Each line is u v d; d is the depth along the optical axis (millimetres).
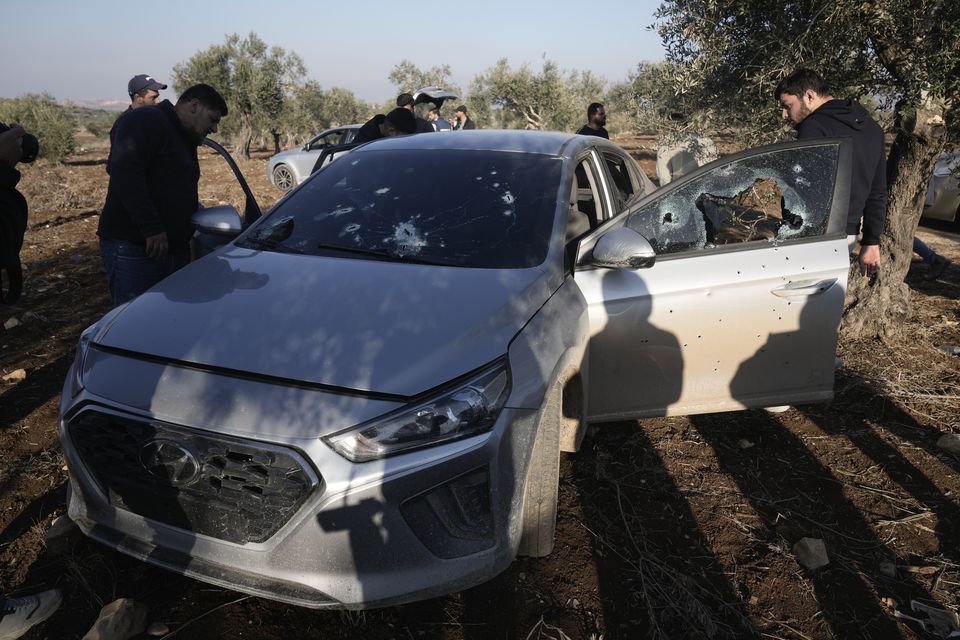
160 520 2010
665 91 4910
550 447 2385
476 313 2242
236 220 3053
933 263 6285
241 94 25078
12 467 3074
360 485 1829
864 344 4828
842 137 3023
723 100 4680
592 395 2984
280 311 2232
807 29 3756
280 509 1870
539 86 23625
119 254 3619
